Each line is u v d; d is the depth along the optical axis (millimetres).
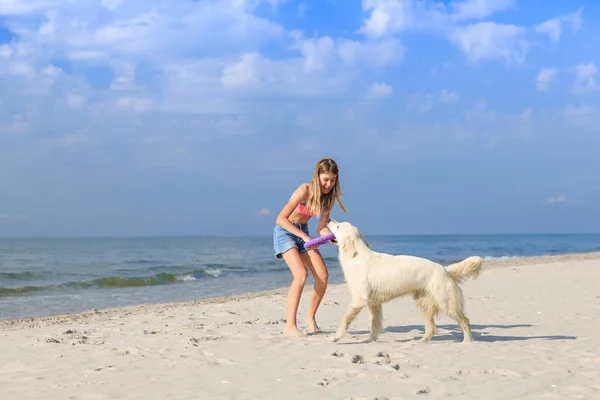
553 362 5246
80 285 17922
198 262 32281
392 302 10258
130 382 4820
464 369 4977
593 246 69500
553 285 13531
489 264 25594
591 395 4152
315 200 6742
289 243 6953
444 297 6199
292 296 6938
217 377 4938
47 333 7711
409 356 5605
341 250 6359
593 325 7660
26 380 4980
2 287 16828
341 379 4754
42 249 58969
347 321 6410
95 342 6863
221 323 8531
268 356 5766
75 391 4570
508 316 8594
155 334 7477
